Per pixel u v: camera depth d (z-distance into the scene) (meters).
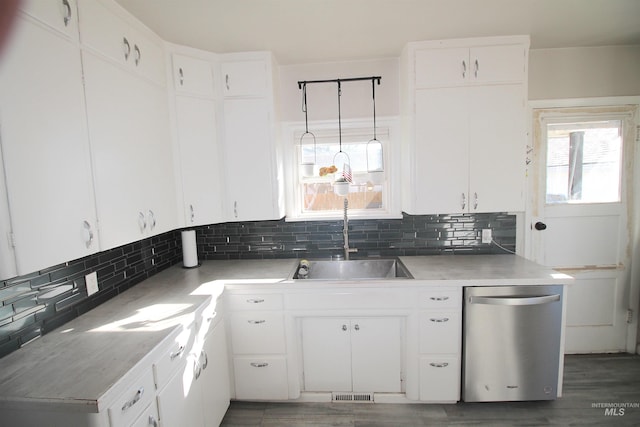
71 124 1.19
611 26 1.95
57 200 1.12
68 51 1.19
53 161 1.11
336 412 1.95
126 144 1.52
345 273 2.39
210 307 1.72
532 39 2.12
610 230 2.43
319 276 2.40
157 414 1.21
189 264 2.30
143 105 1.66
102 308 1.60
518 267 2.07
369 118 2.39
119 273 1.81
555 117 2.35
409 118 2.10
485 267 2.08
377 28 1.89
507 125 2.07
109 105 1.41
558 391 1.90
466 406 1.97
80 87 1.24
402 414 1.92
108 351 1.18
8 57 0.96
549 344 1.87
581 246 2.45
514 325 1.85
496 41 2.03
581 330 2.49
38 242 1.04
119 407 1.00
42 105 1.07
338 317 1.96
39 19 1.06
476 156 2.09
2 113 0.93
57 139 1.13
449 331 1.89
